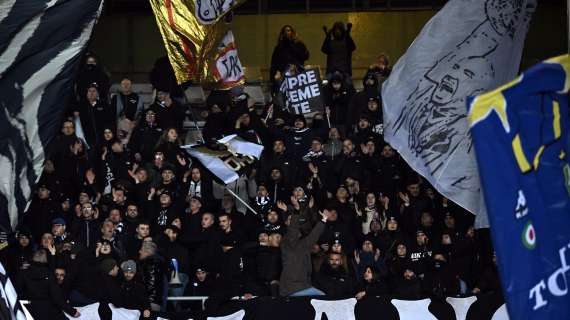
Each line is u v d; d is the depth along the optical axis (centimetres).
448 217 1970
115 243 1853
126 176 2109
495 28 1706
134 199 2033
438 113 1705
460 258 1836
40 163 1520
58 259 1769
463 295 1762
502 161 805
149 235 1872
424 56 1705
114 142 2136
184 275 1845
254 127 2219
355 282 1800
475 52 1703
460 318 1755
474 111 799
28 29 1509
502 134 807
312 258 1862
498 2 1706
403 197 2041
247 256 1812
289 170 2108
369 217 2006
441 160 1700
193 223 1909
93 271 1752
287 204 2048
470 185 1695
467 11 1702
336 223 1911
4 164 1514
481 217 1691
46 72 1515
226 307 1758
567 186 837
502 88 805
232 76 2056
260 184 2041
